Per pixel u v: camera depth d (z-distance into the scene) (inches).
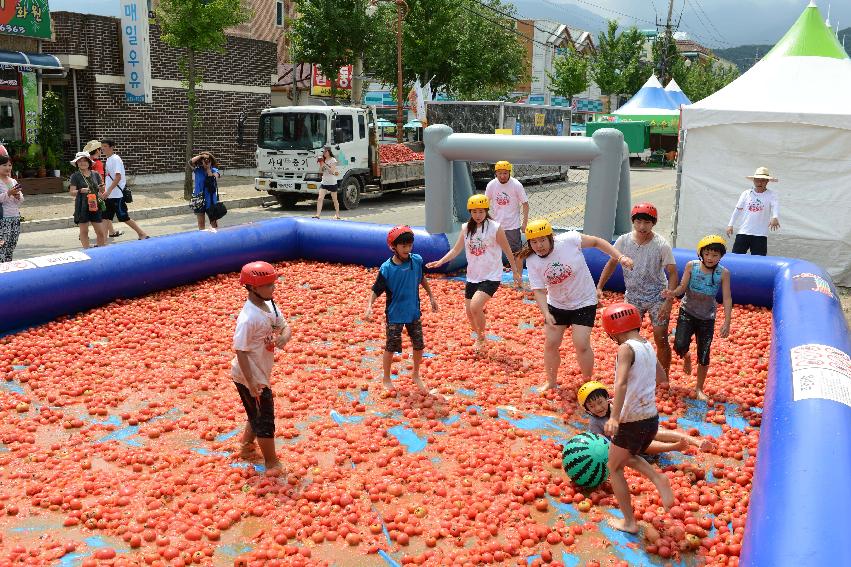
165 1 883.4
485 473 231.1
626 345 198.2
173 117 1038.4
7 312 365.7
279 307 421.1
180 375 312.5
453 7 1366.9
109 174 539.5
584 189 1040.2
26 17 847.7
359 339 368.5
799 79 544.4
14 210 438.0
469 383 310.7
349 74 1391.5
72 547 193.0
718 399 298.5
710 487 228.4
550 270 283.3
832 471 165.0
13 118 879.1
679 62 2805.1
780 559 139.9
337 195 877.8
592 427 239.9
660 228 751.1
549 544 197.9
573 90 2287.2
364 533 201.6
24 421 267.7
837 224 518.6
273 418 228.5
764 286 430.9
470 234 333.1
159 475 229.3
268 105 1198.3
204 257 480.4
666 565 190.2
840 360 238.4
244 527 204.7
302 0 1170.0
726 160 544.4
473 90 1518.2
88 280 406.3
